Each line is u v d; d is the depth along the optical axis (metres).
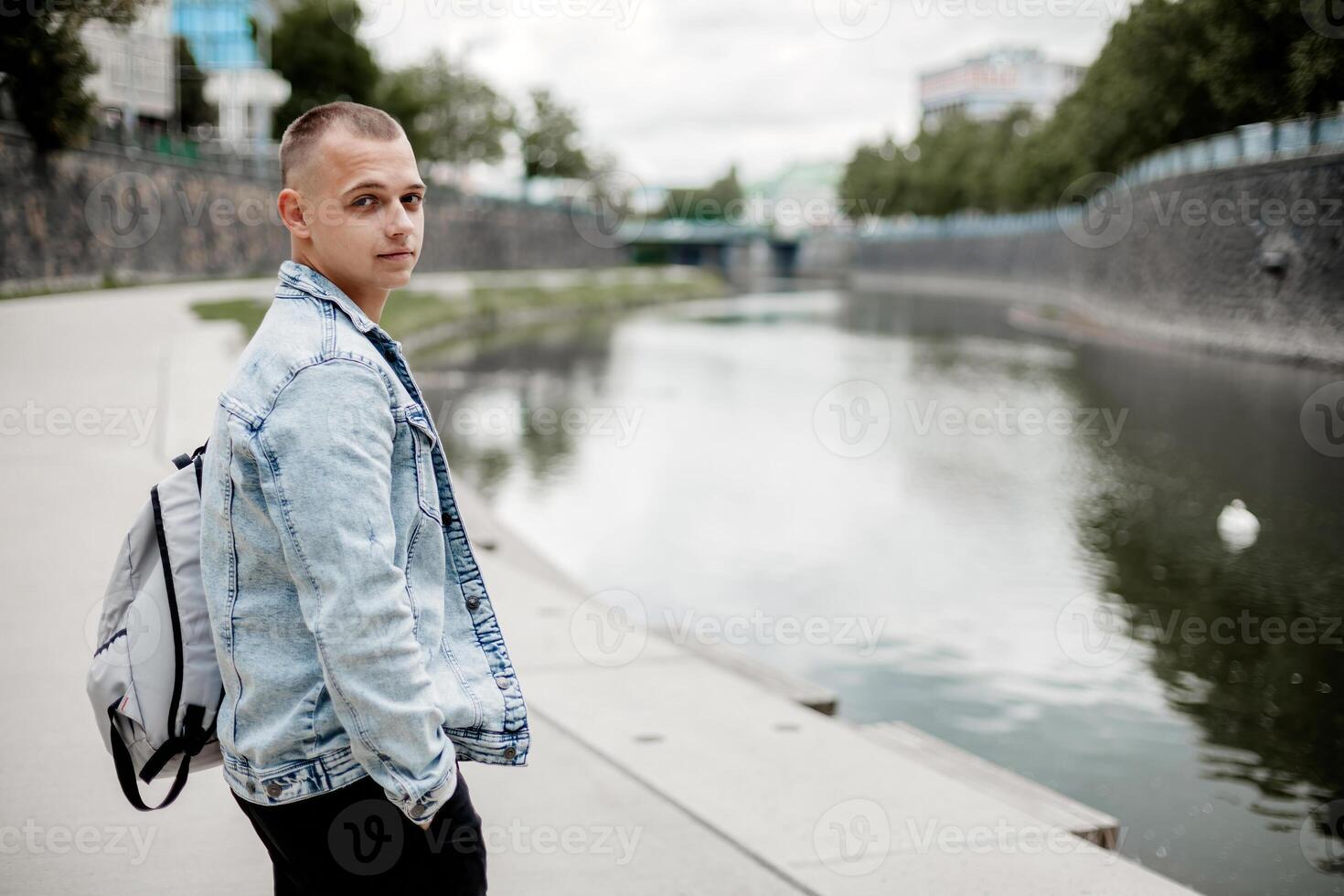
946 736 6.66
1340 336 21.39
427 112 48.16
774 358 33.09
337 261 1.71
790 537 12.49
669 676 4.62
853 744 3.95
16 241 19.28
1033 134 62.56
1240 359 24.89
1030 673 7.89
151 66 28.83
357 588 1.50
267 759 1.60
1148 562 10.89
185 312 18.16
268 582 1.62
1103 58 38.66
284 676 1.61
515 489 15.17
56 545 5.90
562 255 64.75
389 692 1.50
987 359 31.38
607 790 3.49
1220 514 12.70
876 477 15.91
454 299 39.59
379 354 1.67
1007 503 13.98
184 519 1.74
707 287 72.06
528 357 32.97
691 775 3.62
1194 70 28.25
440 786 1.53
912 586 10.41
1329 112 22.70
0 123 18.58
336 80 37.50
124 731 1.78
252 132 37.06
